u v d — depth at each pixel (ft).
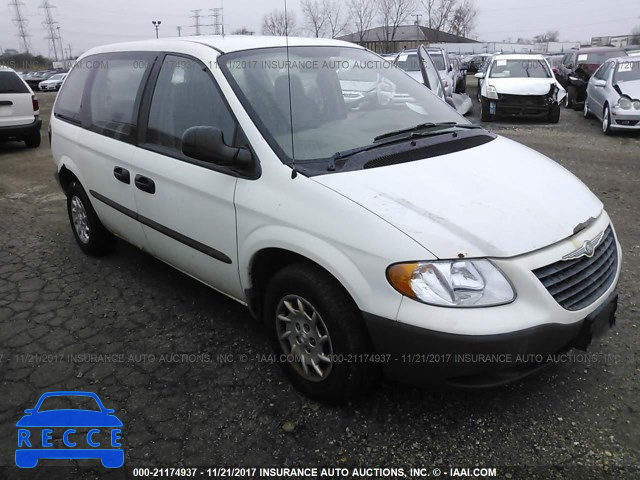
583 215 8.57
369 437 8.33
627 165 24.95
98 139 13.03
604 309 8.30
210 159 9.03
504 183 8.72
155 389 9.59
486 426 8.45
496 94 40.47
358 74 11.50
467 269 7.27
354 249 7.64
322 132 9.70
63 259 15.42
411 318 7.25
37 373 10.11
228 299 12.78
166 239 11.37
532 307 7.38
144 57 12.08
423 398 9.10
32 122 33.17
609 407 8.72
